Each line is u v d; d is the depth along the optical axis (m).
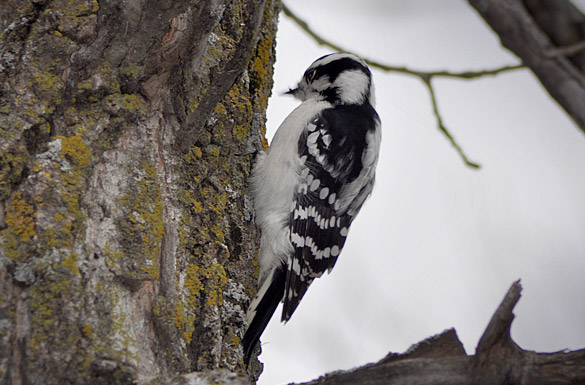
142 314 4.73
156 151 5.45
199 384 4.23
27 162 4.84
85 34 5.23
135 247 4.87
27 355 4.17
